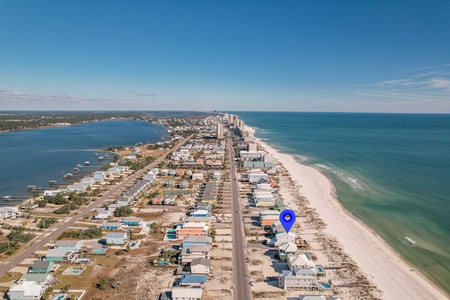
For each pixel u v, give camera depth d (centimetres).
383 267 9700
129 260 10006
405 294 8406
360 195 16525
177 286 8581
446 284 8888
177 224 12838
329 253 10506
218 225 12788
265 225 12656
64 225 12781
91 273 9225
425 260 10131
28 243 11125
